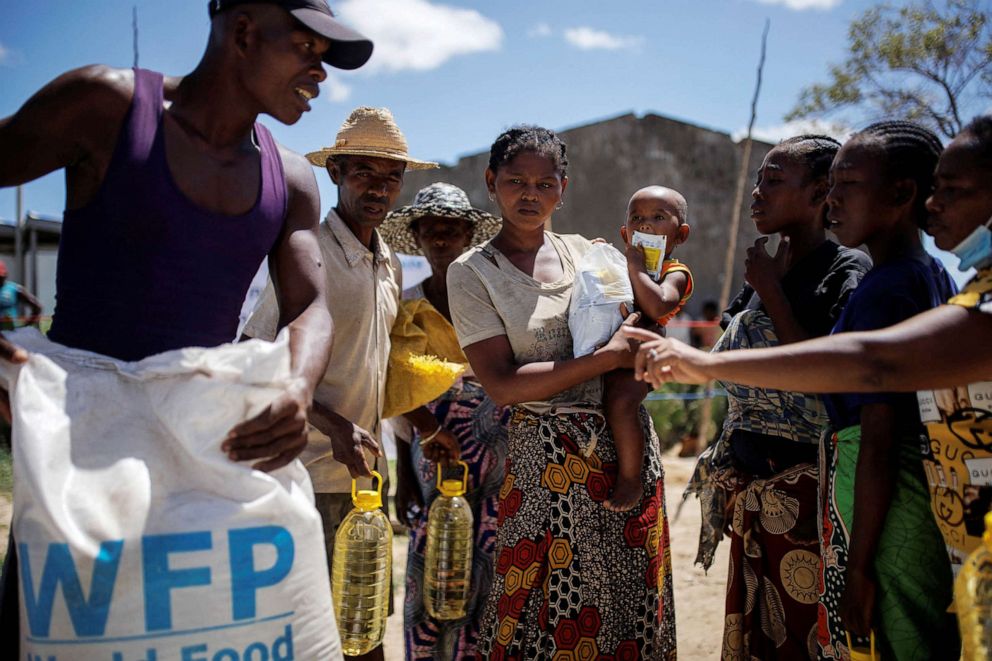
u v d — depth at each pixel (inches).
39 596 73.2
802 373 82.4
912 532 99.0
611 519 122.6
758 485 122.0
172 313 88.1
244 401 79.2
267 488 80.4
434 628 155.3
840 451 105.2
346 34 87.5
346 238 138.0
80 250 87.7
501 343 125.6
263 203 93.0
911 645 99.1
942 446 90.8
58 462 74.7
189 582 76.0
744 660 124.4
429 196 172.4
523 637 120.4
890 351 79.9
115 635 73.7
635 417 122.7
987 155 85.2
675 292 126.3
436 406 161.9
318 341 92.2
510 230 131.6
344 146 140.3
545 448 122.6
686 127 880.3
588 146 874.1
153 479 77.5
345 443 125.0
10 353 78.0
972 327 78.3
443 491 150.6
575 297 125.1
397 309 149.3
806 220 125.0
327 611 84.9
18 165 83.7
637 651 123.5
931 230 91.1
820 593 108.8
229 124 90.5
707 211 886.4
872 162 102.0
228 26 87.5
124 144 85.4
